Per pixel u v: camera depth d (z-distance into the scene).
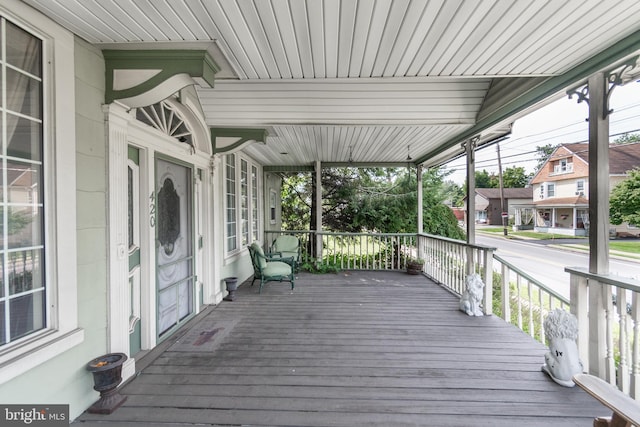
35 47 1.66
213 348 2.78
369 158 6.50
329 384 2.20
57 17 1.67
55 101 1.71
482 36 1.97
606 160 2.26
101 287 2.08
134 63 2.11
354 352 2.70
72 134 1.82
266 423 1.79
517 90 2.93
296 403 1.97
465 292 3.82
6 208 1.51
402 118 3.65
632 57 2.02
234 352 2.70
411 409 1.92
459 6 1.67
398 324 3.38
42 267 1.68
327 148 5.46
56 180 1.71
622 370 2.09
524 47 2.10
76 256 1.84
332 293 4.69
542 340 3.04
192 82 2.27
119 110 2.21
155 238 2.83
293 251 6.41
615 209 11.05
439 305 4.08
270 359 2.57
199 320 3.50
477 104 3.57
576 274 2.43
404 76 2.59
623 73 2.14
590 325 2.33
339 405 1.96
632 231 13.32
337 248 9.41
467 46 2.11
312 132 4.38
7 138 1.51
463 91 3.50
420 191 6.63
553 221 19.41
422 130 4.20
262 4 1.63
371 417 1.84
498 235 19.47
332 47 2.12
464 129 4.09
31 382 1.56
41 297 1.68
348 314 3.72
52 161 1.70
